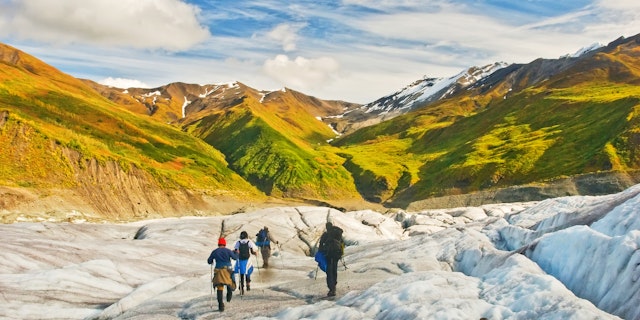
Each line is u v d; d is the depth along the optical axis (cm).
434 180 13250
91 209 6812
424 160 16625
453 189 12044
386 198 13750
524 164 11662
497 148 13825
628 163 9888
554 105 16488
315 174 14725
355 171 16238
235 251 1736
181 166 11219
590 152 11050
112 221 6762
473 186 11712
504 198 10112
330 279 1510
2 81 11300
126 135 11575
